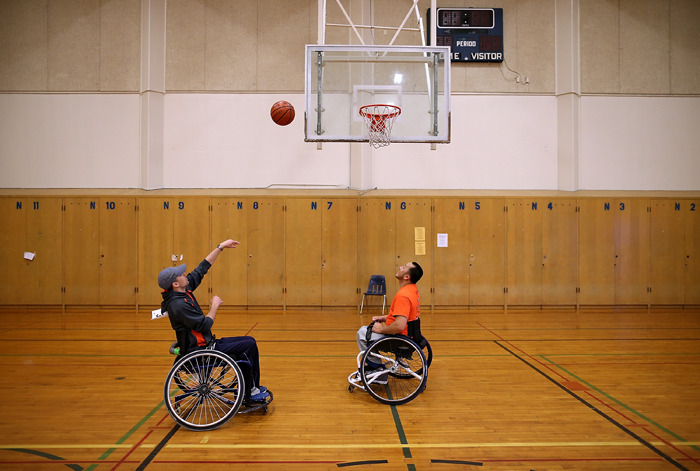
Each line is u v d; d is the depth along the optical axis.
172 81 9.08
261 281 8.79
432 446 3.12
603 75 9.18
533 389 4.33
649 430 3.39
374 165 9.21
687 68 9.19
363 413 3.72
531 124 9.23
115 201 8.69
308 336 6.70
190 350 3.43
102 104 9.01
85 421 3.53
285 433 3.33
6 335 6.67
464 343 6.25
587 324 7.57
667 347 6.02
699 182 9.14
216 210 8.77
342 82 6.65
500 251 8.86
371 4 9.07
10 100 8.98
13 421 3.53
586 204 8.89
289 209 8.82
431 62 6.66
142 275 8.68
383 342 4.00
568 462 2.90
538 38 9.12
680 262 8.88
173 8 9.07
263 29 9.14
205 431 3.35
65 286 8.65
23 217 8.64
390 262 8.83
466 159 9.16
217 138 9.13
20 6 8.97
